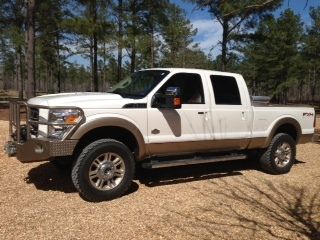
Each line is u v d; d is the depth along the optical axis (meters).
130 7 27.22
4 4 23.44
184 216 5.60
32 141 6.06
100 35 21.86
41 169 7.75
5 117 17.44
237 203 6.22
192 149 7.16
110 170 6.20
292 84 43.28
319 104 47.16
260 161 8.28
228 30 24.98
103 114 6.15
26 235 4.84
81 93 6.88
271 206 6.14
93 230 5.04
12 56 44.19
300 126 8.74
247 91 7.88
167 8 28.86
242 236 5.00
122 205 5.98
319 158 10.17
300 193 6.89
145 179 7.46
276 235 5.06
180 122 6.92
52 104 5.96
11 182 6.91
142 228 5.15
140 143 6.52
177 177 7.67
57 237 4.82
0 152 9.05
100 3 21.67
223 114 7.45
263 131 8.07
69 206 5.86
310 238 5.00
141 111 6.49
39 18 22.98
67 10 22.81
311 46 42.44
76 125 5.92
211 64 41.22
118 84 7.62
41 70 50.44
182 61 39.66
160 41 34.69
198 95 7.22
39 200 6.07
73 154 6.25
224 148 7.63
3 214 5.47
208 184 7.27
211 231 5.11
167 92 6.57
